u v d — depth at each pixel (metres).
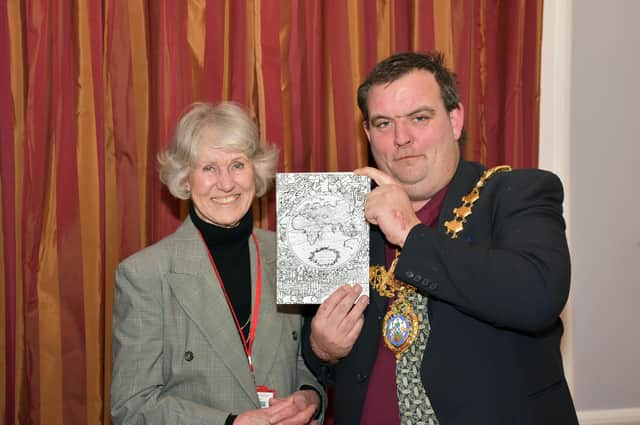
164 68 2.06
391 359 1.38
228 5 2.12
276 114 2.13
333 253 1.41
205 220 1.65
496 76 2.34
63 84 1.99
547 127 2.42
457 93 1.50
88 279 2.01
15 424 1.98
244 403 1.49
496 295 1.16
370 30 2.22
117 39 2.04
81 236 2.01
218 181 1.59
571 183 2.44
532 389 1.27
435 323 1.30
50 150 1.98
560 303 1.17
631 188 2.48
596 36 2.44
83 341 2.01
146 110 2.06
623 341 2.48
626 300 2.48
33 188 1.97
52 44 1.98
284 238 1.42
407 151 1.42
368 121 1.50
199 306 1.53
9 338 1.97
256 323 1.61
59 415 1.99
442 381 1.26
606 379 2.48
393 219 1.27
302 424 1.45
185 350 1.51
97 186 2.02
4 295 1.97
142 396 1.46
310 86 2.18
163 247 1.60
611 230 2.48
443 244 1.21
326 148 2.19
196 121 1.61
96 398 2.01
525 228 1.25
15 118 1.97
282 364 1.59
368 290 1.40
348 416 1.43
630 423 2.47
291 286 1.41
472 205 1.38
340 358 1.47
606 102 2.46
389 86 1.43
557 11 2.39
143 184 2.07
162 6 2.05
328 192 1.42
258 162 1.67
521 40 2.31
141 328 1.51
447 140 1.45
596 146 2.46
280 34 2.13
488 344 1.27
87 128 2.01
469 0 2.27
